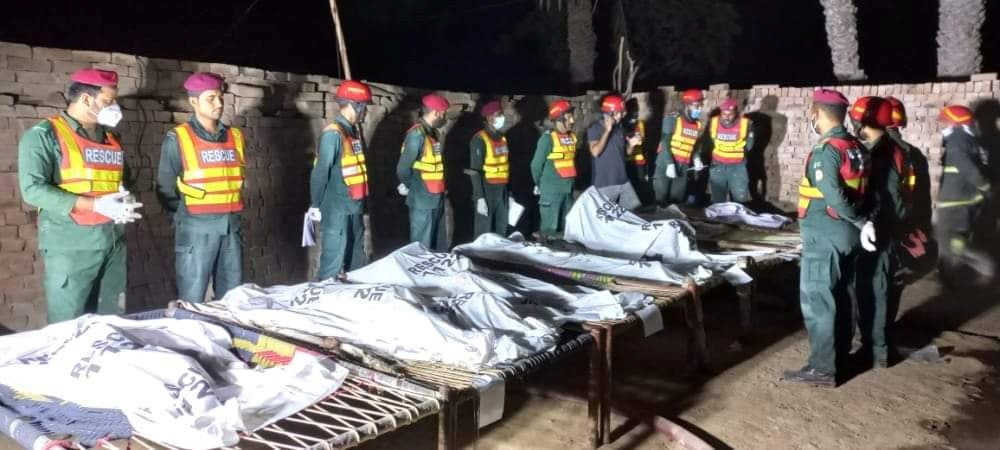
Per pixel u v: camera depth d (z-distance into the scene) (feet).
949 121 23.72
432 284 13.80
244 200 20.35
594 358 12.64
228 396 9.25
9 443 11.91
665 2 41.32
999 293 23.75
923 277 25.71
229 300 13.02
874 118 16.65
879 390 15.97
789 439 13.62
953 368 17.31
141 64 18.03
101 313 14.57
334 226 19.66
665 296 14.85
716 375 16.81
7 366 9.68
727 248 19.84
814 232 15.72
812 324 16.14
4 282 16.03
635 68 37.50
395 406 9.40
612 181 25.03
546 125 28.71
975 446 13.35
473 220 26.71
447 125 25.75
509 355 10.91
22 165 12.86
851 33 30.45
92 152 13.52
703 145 30.60
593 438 12.97
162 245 18.63
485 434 13.79
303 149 21.70
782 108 29.04
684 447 13.21
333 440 8.39
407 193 22.06
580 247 18.85
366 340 11.31
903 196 17.20
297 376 9.86
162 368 9.02
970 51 28.99
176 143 15.44
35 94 16.26
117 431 8.32
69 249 13.41
